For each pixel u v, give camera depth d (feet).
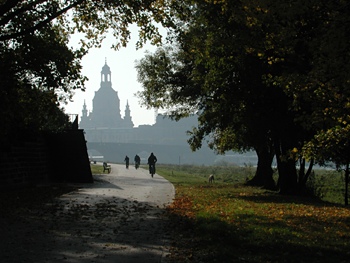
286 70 44.39
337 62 34.91
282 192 77.05
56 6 59.00
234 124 71.15
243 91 61.82
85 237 31.50
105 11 62.64
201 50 61.98
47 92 77.71
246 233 32.19
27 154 84.74
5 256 25.27
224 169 236.22
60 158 96.99
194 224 36.81
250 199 63.46
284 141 68.49
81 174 95.91
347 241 30.30
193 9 61.11
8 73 63.98
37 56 63.82
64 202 54.24
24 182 82.38
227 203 55.31
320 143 45.98
